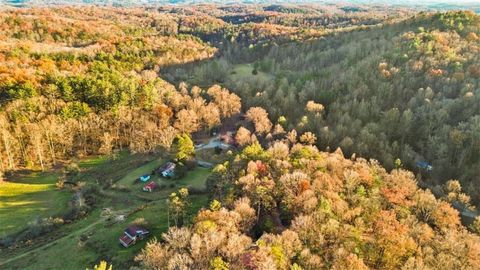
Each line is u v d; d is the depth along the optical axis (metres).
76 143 157.88
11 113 147.50
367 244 73.81
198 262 62.94
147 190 115.69
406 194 94.88
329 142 134.38
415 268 67.31
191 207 93.31
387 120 145.75
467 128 138.25
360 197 85.94
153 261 64.06
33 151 146.50
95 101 162.75
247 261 61.47
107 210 105.44
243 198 80.00
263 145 133.88
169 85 183.12
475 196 112.00
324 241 70.75
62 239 94.00
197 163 129.38
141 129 154.75
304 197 80.19
